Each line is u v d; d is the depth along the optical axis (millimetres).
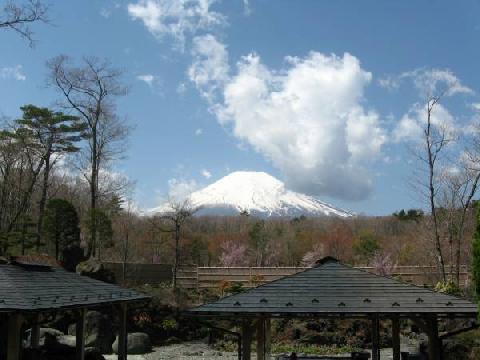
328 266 14695
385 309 12758
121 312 18391
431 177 32312
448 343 20125
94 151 38250
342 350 26422
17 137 38531
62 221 32250
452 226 35062
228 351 27219
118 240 42062
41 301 13023
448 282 27062
